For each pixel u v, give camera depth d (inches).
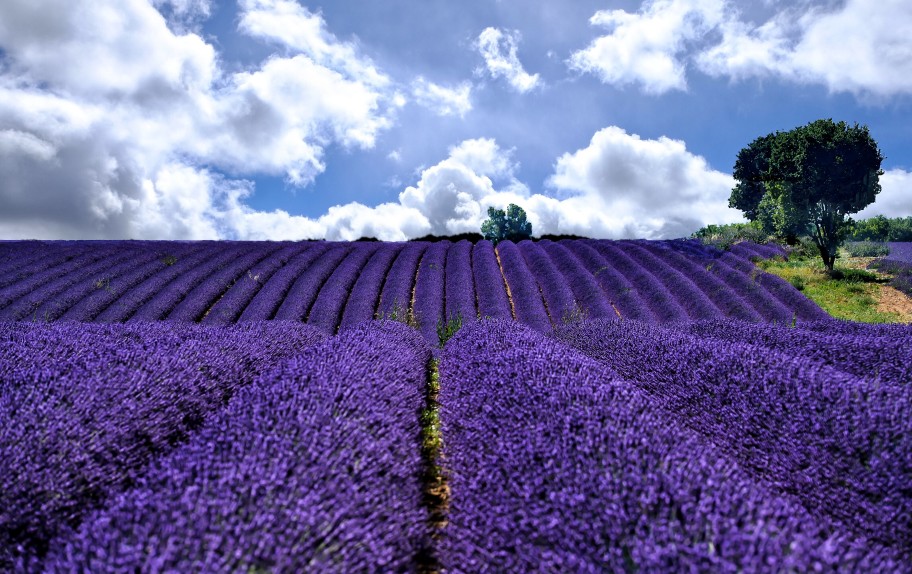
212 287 536.7
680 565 67.4
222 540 72.8
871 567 73.2
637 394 134.5
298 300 516.4
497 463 110.0
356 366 164.2
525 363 166.6
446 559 94.9
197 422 149.8
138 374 151.8
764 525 75.2
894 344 189.8
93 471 110.8
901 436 115.6
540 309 513.3
